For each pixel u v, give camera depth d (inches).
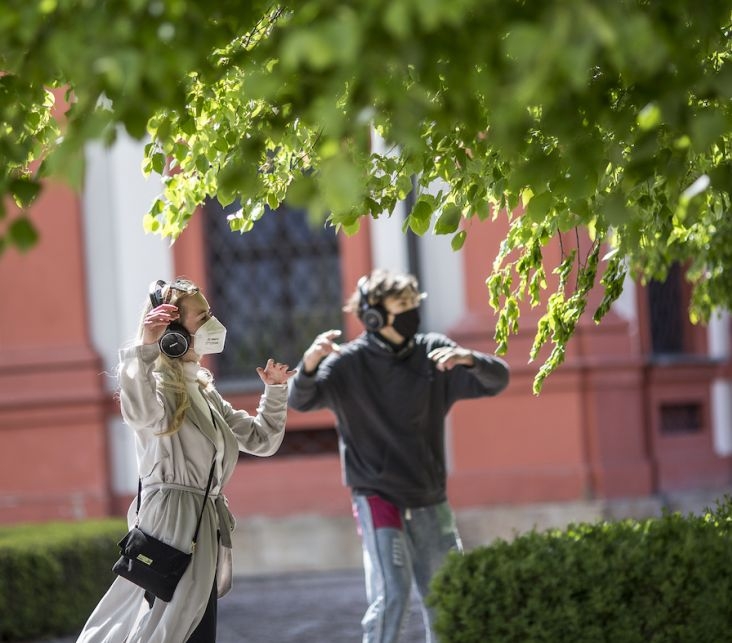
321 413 1414.9
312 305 1451.8
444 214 523.8
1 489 1407.5
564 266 628.1
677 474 1451.8
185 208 613.9
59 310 1423.5
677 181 465.1
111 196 1433.3
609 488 1378.0
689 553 561.3
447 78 384.2
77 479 1402.6
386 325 705.6
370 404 694.5
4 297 1427.2
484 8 345.4
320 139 515.2
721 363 1535.4
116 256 1433.3
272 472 1416.1
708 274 792.9
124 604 560.4
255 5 442.6
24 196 383.2
